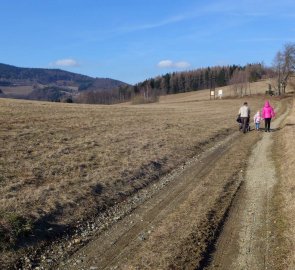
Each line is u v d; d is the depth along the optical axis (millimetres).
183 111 48719
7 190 10867
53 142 17859
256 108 59938
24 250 8305
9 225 8719
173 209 11000
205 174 15125
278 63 104062
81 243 8930
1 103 37750
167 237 8930
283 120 36688
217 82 180125
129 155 16625
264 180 13781
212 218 10094
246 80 121250
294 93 99188
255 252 8234
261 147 20844
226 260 7953
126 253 8320
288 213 9914
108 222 10203
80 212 10477
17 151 15336
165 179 14531
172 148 19359
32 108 34625
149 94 160875
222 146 21938
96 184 12297
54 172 13078
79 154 15852
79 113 33406
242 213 10539
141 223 10047
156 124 28688
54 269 7781
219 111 50562
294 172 13453
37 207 9992
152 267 7551
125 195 12344
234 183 13578
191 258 7918
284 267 7426
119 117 32406
